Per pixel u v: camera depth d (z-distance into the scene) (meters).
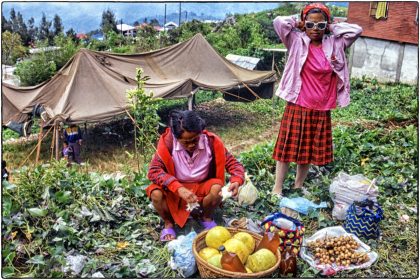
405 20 19.80
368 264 3.93
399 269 3.97
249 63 19.78
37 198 4.54
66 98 11.63
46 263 3.70
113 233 4.29
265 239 3.54
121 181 5.22
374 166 6.14
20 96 13.58
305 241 4.10
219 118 15.97
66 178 4.99
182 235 3.93
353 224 4.32
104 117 11.62
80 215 4.33
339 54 4.78
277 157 5.01
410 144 6.90
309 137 4.91
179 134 3.72
